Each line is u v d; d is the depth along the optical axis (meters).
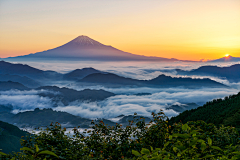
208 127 9.04
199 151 4.65
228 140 8.07
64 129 9.46
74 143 8.66
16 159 7.35
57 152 6.97
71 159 6.67
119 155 8.96
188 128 4.52
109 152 9.15
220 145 7.79
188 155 3.96
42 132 8.98
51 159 5.75
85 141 9.37
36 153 3.38
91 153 7.57
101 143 9.35
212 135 8.12
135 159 5.11
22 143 8.13
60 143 8.40
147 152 3.97
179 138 3.94
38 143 7.94
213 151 4.96
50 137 8.60
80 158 6.82
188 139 3.91
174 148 4.09
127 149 9.40
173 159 3.95
